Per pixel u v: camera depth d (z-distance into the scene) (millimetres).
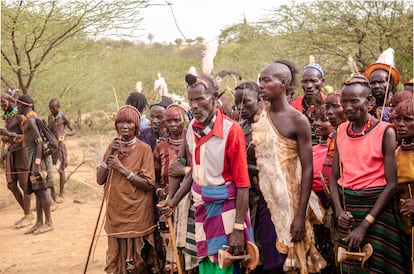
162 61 25594
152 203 5578
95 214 10094
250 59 18562
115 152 5504
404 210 3924
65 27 12578
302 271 4312
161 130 5945
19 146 8883
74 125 24203
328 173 4715
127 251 5473
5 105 8836
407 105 4070
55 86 18766
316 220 4504
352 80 4180
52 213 10180
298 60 16016
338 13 14578
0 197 11602
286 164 4363
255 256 4172
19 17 11789
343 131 4324
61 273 6695
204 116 4219
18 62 12562
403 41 13781
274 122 4426
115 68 24609
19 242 8227
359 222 4105
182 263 5188
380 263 4035
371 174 4078
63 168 11352
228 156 4227
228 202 4262
